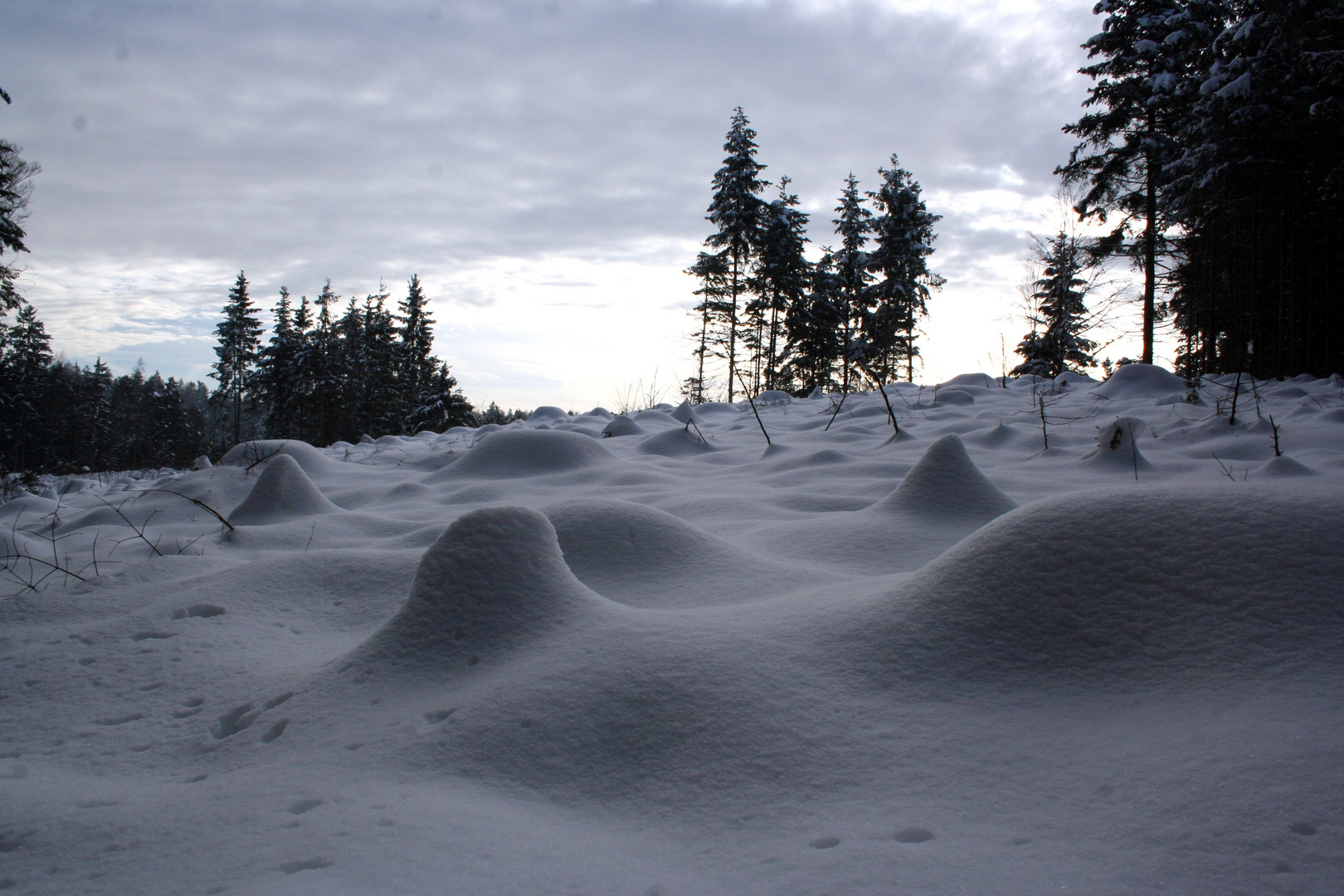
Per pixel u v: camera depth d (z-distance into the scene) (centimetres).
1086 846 140
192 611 337
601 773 183
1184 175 1706
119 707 258
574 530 383
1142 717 180
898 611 236
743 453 909
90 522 629
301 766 199
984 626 220
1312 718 163
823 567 389
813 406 1506
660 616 256
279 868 149
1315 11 1389
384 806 171
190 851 162
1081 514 237
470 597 260
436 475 790
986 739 182
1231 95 1486
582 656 226
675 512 587
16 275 2095
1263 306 1830
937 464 488
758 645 225
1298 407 909
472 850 152
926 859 140
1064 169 2023
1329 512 216
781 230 3033
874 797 164
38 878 157
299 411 4122
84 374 4775
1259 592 200
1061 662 205
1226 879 126
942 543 416
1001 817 153
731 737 188
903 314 3117
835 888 134
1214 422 822
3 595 393
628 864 148
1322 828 134
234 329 4584
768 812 163
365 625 333
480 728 203
